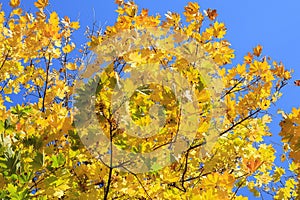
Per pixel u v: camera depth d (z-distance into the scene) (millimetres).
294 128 2682
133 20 3525
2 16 4461
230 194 3656
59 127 2832
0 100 4133
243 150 4129
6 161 2201
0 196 2096
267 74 3822
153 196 3359
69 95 4492
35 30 4121
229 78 3932
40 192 2328
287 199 4438
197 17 3852
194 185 3791
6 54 4441
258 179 4469
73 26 4504
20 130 3107
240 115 3984
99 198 3262
